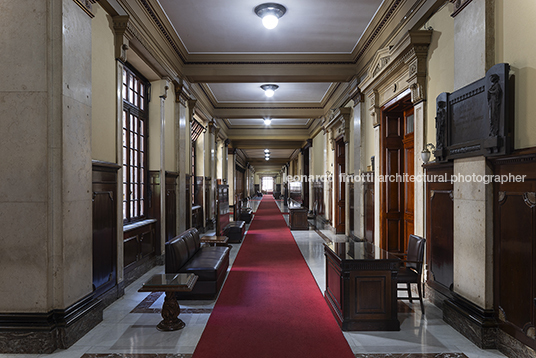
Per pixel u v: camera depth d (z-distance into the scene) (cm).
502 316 317
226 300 468
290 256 764
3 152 328
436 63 439
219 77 793
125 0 466
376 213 656
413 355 313
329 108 1130
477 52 342
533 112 280
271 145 1948
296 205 1377
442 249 422
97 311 386
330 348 326
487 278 332
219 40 691
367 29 639
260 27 630
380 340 344
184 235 554
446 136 398
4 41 328
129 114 588
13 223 328
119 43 468
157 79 666
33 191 327
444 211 417
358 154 771
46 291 326
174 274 406
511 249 307
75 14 352
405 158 632
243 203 2814
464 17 363
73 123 348
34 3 327
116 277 470
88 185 378
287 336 353
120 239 479
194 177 1105
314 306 443
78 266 358
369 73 650
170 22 609
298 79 804
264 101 1194
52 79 329
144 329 372
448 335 356
